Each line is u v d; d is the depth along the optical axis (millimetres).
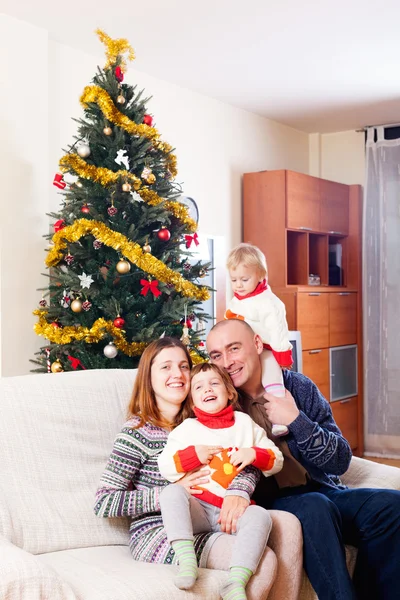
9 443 2125
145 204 3736
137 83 4793
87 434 2275
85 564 1925
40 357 3812
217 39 4219
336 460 2299
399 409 6094
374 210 6188
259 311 2547
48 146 4188
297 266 5859
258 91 5273
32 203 3990
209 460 2113
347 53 4473
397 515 2148
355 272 6332
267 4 3727
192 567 1840
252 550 1889
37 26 4000
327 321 5855
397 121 6148
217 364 2352
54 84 4227
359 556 2213
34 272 4000
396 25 4031
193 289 3760
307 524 2104
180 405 2291
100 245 3535
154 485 2162
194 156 5289
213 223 5469
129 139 3721
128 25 3992
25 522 2043
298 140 6504
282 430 2285
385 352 6133
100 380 2418
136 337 3551
